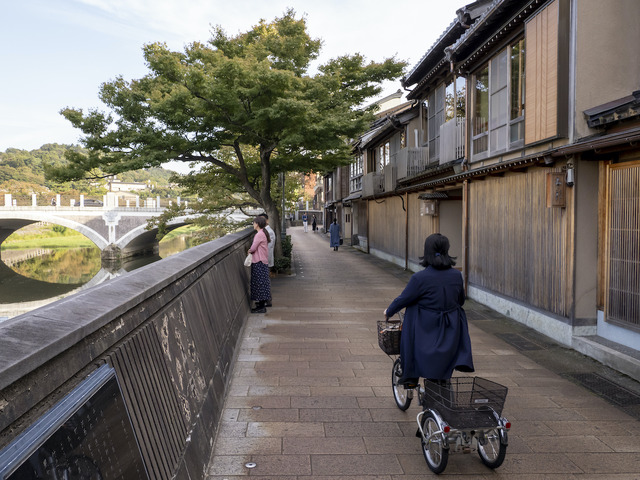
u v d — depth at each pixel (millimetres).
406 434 3980
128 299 2189
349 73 14344
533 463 3531
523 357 6219
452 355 3502
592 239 6508
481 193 9898
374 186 20406
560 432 4051
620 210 6031
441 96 13703
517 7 7863
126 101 12953
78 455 1398
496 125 9211
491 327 7832
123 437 1797
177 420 2770
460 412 3184
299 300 10328
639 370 5250
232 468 3395
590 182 6469
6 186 91312
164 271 3131
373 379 5316
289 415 4332
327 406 4547
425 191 14227
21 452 1093
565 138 6754
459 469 3451
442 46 11859
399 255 17547
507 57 8672
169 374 2801
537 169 7547
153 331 2668
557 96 6711
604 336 6398
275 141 13375
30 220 50156
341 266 17391
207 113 12203
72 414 1391
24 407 1261
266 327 7762
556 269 6977
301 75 14109
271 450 3674
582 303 6551
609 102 6555
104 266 47594
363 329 7672
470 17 9984
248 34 14664
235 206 16578
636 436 3986
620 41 6609
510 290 8555
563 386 5152
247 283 9367
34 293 32625
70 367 1563
